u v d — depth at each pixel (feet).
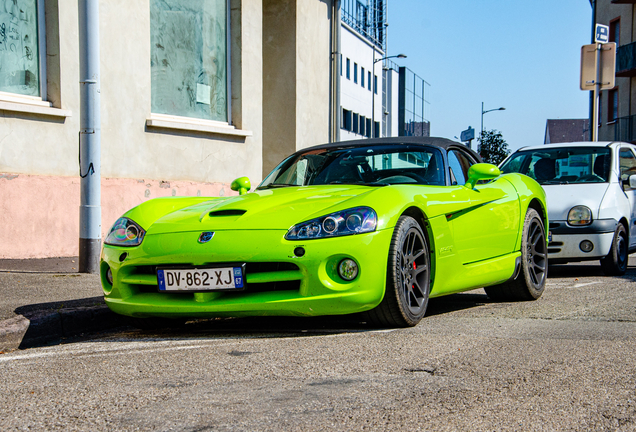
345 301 11.74
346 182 15.28
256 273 12.00
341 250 11.75
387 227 12.22
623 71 95.25
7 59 24.26
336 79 46.06
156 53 30.58
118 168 28.12
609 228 22.65
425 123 188.24
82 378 9.54
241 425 7.27
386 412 7.65
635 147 28.19
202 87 33.06
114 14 27.71
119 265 13.07
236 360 10.41
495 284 16.05
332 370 9.61
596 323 13.26
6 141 23.72
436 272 13.67
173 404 8.11
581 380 8.94
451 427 7.15
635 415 7.52
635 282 20.66
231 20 34.65
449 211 14.03
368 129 150.51
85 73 20.06
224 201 14.03
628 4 97.76
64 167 25.72
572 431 7.04
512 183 17.20
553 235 22.82
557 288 19.52
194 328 14.21
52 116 25.20
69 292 16.75
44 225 24.97
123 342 12.64
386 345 11.24
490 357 10.27
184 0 31.96
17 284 18.06
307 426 7.21
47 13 25.41
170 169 30.55
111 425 7.38
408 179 15.14
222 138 33.42
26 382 9.41
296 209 12.59
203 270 12.14
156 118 30.19
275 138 42.29
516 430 7.06
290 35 41.70
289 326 13.65
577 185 24.04
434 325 13.20
